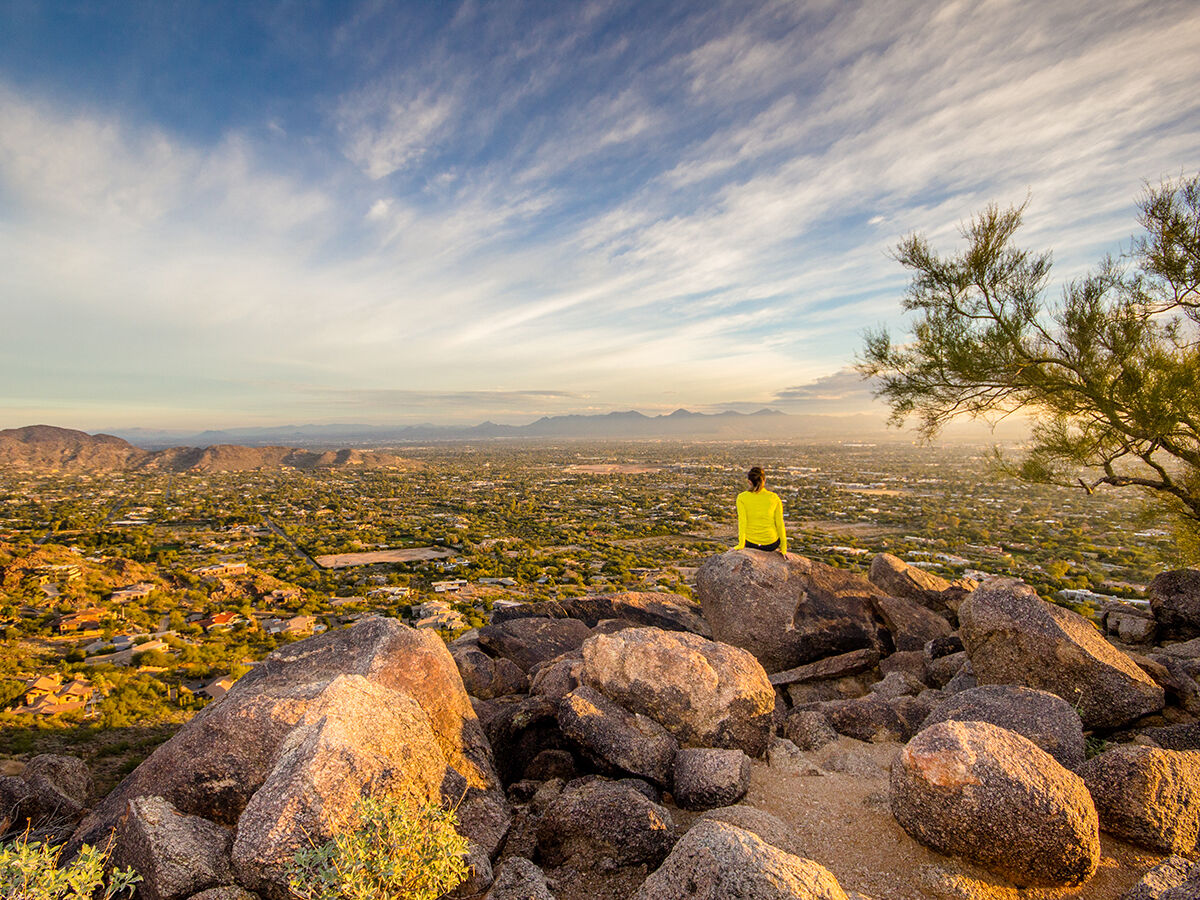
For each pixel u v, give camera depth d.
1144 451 8.73
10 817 4.92
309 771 3.50
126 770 17.45
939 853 3.83
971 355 8.93
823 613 8.48
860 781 5.00
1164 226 7.95
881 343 10.00
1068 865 3.43
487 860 3.76
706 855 3.12
